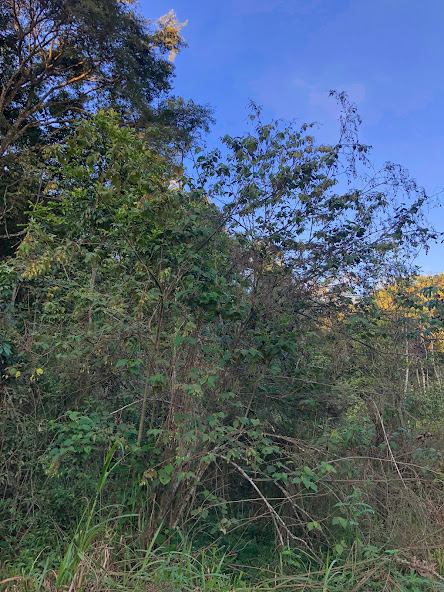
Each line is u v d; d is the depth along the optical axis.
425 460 4.74
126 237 4.10
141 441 4.23
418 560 3.43
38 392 4.65
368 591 3.19
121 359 3.95
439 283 5.71
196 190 4.57
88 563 2.71
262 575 3.64
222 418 4.20
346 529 3.96
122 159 3.83
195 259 4.18
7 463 4.26
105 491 4.17
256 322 4.59
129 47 13.25
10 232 10.62
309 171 5.05
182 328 3.92
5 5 12.25
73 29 12.71
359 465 4.35
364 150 5.23
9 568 3.55
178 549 3.67
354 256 4.98
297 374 4.99
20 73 13.12
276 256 4.87
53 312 5.20
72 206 5.35
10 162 10.23
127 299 4.57
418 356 5.72
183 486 3.98
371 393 4.97
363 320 4.50
